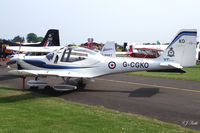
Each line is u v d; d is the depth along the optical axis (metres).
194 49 8.69
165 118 5.89
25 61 9.95
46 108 6.24
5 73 14.27
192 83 12.11
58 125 4.73
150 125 5.09
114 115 5.80
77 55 9.47
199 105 7.38
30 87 9.66
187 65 8.79
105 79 13.16
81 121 5.10
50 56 9.66
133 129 4.69
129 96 8.59
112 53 18.62
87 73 9.35
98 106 6.95
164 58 9.02
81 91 9.48
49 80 11.91
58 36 22.14
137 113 6.30
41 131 4.30
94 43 65.38
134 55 33.88
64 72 9.02
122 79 13.27
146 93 9.23
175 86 11.08
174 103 7.59
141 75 15.25
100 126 4.79
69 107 6.48
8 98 7.57
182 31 8.75
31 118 5.18
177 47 8.83
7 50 19.38
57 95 8.61
